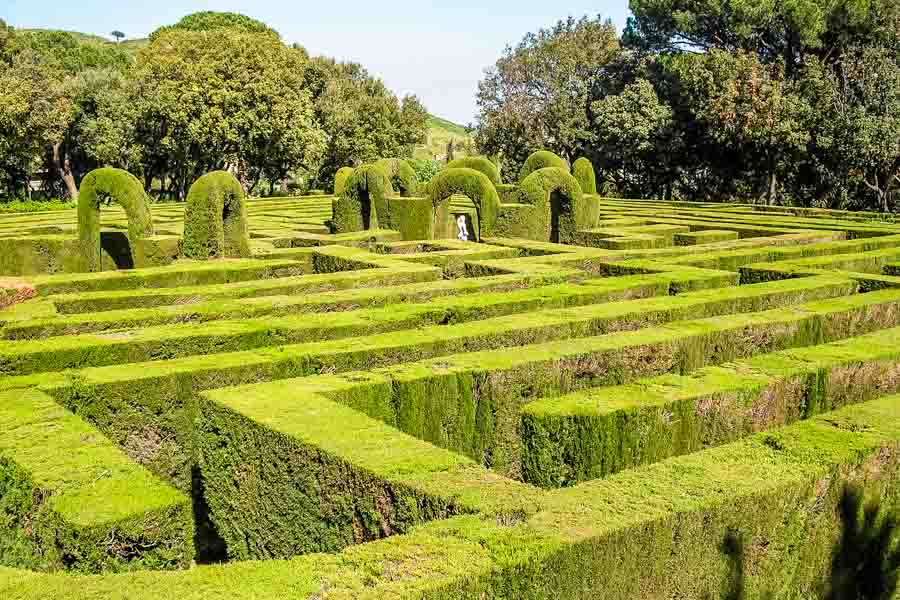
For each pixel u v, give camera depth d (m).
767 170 46.56
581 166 29.55
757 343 10.50
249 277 16.05
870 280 13.76
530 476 7.07
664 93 51.12
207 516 8.22
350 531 5.91
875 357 9.09
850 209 44.16
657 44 52.56
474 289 13.30
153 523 5.22
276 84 50.66
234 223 19.17
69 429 6.63
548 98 56.59
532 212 23.12
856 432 6.79
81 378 7.97
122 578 4.15
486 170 29.47
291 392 7.52
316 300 11.85
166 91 48.53
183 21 74.69
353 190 24.80
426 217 23.61
